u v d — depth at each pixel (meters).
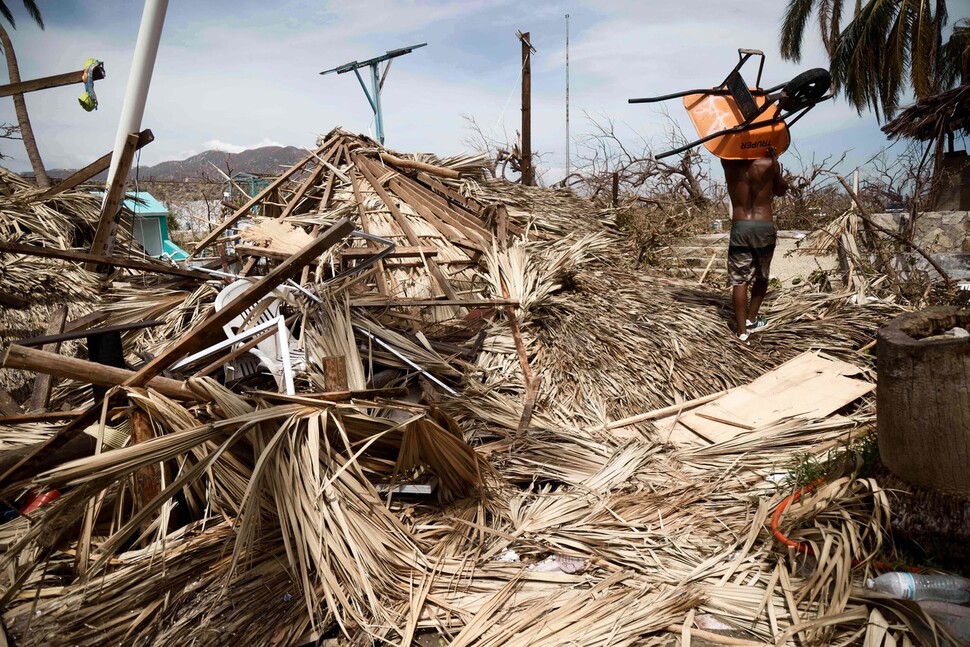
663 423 4.29
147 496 2.85
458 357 4.70
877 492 2.59
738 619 2.37
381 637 2.34
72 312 5.56
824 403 4.18
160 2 3.91
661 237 9.47
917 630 2.06
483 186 8.28
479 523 3.05
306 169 8.08
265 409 2.67
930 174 9.45
